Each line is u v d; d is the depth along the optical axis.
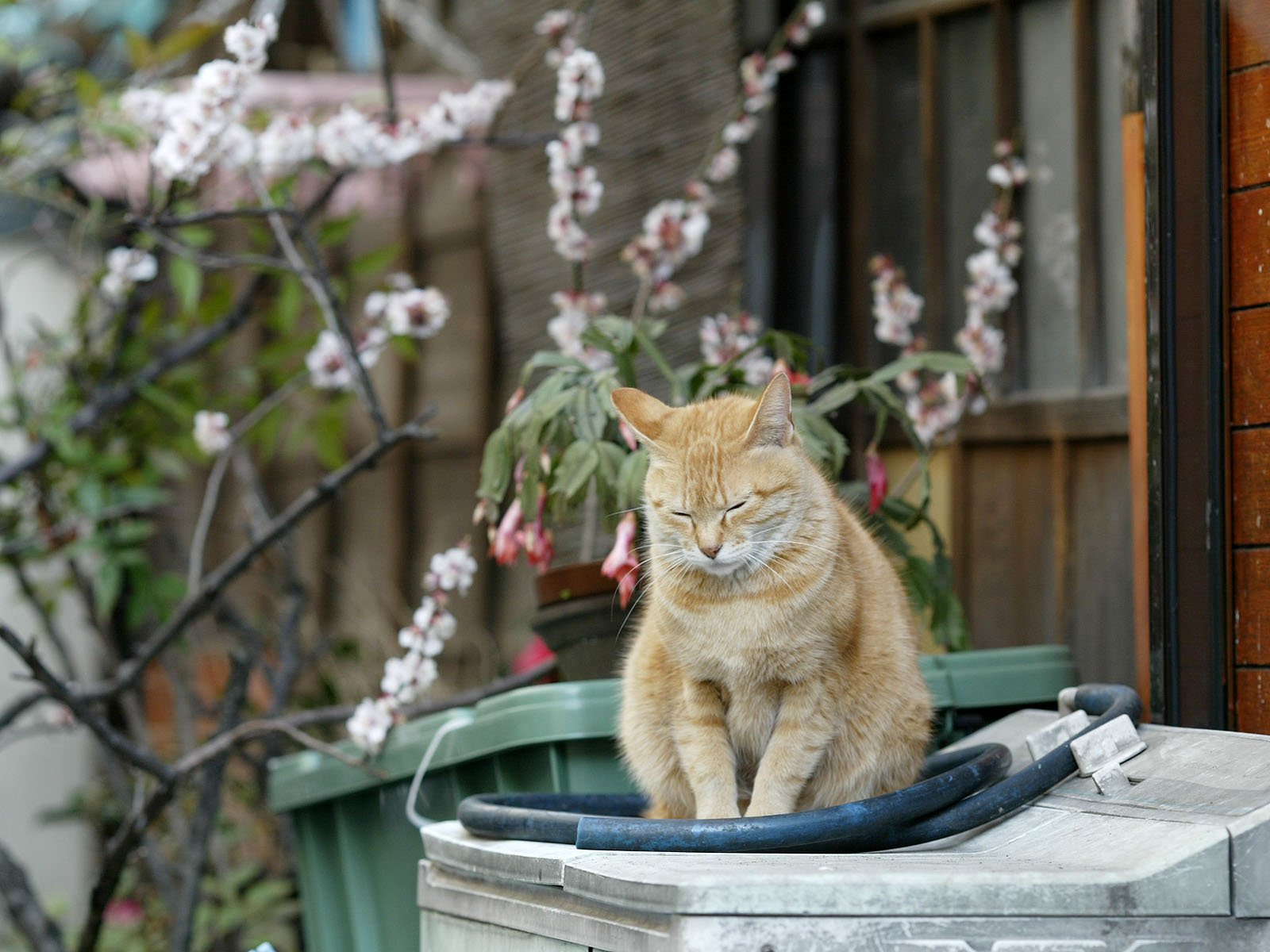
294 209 3.56
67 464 4.50
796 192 4.36
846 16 4.23
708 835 1.82
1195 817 1.73
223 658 5.85
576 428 2.89
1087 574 3.55
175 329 4.68
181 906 3.99
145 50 4.02
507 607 5.71
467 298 5.91
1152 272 2.45
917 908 1.52
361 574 6.29
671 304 4.05
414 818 2.85
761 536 2.27
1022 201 3.86
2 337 4.55
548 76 5.01
